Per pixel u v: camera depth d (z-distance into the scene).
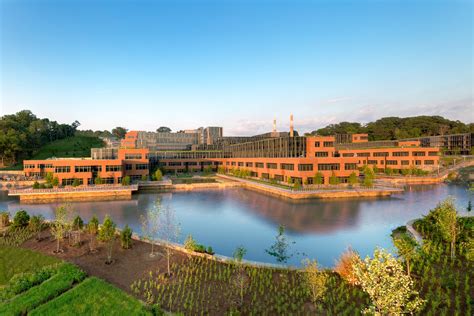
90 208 48.53
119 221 39.47
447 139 134.25
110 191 61.22
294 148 76.56
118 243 26.91
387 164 101.19
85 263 22.48
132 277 20.22
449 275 19.42
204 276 20.58
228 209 47.69
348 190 57.59
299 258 26.34
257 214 43.66
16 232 29.61
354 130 191.50
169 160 116.00
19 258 23.61
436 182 81.56
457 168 93.50
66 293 17.41
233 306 16.58
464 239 24.88
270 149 88.06
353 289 18.08
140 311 15.53
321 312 15.88
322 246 29.36
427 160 94.38
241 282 17.39
